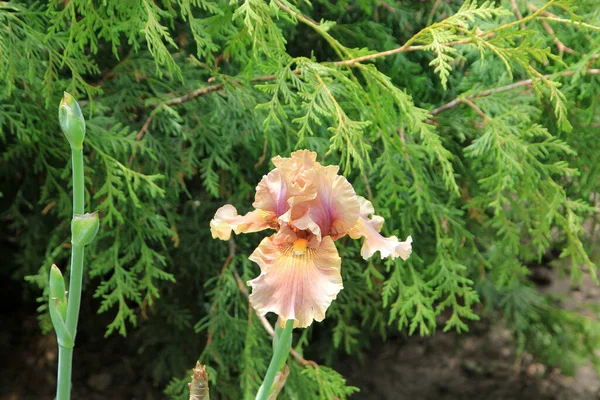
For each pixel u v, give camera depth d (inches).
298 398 63.8
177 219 67.2
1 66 49.1
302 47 75.9
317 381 63.3
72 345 35.4
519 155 59.2
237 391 69.4
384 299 59.9
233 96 58.2
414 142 62.7
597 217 78.5
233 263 67.6
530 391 97.1
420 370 97.9
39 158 60.6
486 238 74.7
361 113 53.1
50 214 72.1
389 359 99.1
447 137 66.1
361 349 98.7
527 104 60.4
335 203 34.8
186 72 64.1
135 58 63.1
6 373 85.7
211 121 60.4
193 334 80.9
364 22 71.6
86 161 56.4
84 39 49.4
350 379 95.0
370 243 35.9
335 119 50.2
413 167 57.2
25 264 74.0
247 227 35.8
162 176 55.2
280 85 49.3
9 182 73.0
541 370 101.5
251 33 45.6
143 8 49.3
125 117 63.0
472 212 67.9
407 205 64.2
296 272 34.4
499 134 56.3
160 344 86.7
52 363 88.2
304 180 34.7
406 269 65.4
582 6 63.9
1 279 91.6
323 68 50.4
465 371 98.9
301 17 50.3
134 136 56.9
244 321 65.7
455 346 101.7
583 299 109.4
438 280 61.9
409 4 76.6
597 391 99.0
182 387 66.3
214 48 50.2
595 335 88.5
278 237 34.7
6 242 85.8
